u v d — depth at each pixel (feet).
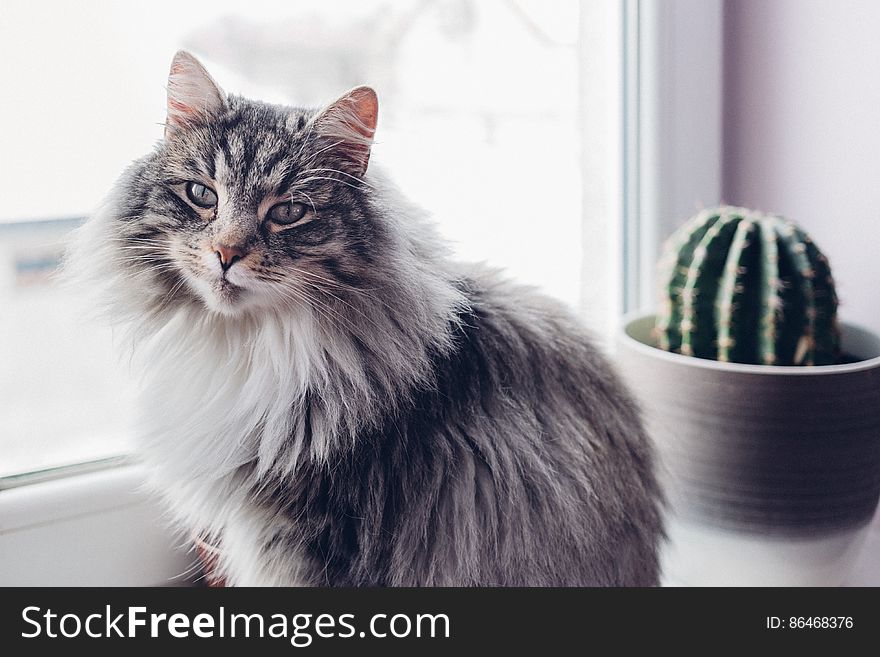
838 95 3.90
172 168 2.83
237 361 2.86
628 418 3.24
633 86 4.23
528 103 4.31
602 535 3.05
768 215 3.56
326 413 2.77
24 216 3.45
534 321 3.17
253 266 2.68
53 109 3.40
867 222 3.88
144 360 2.97
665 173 4.27
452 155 4.18
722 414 3.25
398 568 2.84
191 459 2.87
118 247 2.88
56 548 3.27
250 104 2.94
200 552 3.39
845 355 3.63
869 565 3.78
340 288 2.78
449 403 2.89
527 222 4.34
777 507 3.27
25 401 3.56
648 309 4.17
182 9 3.57
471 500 2.86
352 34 3.95
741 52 4.27
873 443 3.26
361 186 2.86
